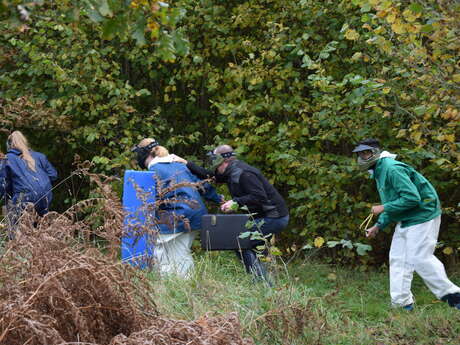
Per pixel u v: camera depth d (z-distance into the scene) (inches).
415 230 440.8
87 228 301.9
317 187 609.0
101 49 642.2
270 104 624.1
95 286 244.7
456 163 428.1
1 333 212.1
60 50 649.0
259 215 463.5
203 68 671.8
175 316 326.0
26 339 213.5
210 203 664.4
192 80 684.7
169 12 188.2
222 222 455.2
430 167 579.2
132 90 645.9
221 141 630.5
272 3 657.0
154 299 329.1
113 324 249.0
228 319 242.2
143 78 717.9
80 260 243.4
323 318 347.3
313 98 651.5
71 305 225.3
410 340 383.2
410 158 569.6
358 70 593.0
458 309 438.9
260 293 377.1
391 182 442.3
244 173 466.3
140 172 473.1
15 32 605.6
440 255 655.8
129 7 183.9
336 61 625.0
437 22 366.3
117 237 307.9
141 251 406.0
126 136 666.8
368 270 634.8
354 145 658.8
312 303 353.1
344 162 593.9
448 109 379.6
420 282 577.6
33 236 257.8
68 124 656.4
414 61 396.5
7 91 665.0
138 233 337.4
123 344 213.3
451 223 655.8
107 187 334.0
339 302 398.6
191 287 384.2
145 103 726.5
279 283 393.1
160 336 217.0
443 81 385.4
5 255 249.6
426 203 440.5
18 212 322.7
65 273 238.4
